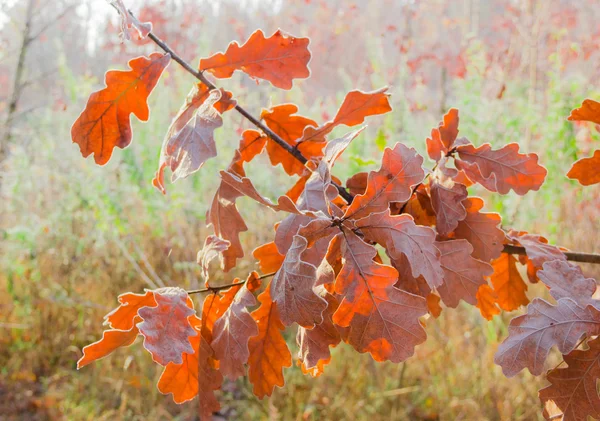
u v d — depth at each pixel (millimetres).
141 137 4402
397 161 744
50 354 4203
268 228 4172
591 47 5988
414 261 714
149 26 903
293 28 10734
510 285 1105
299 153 994
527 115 4145
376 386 3689
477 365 3607
